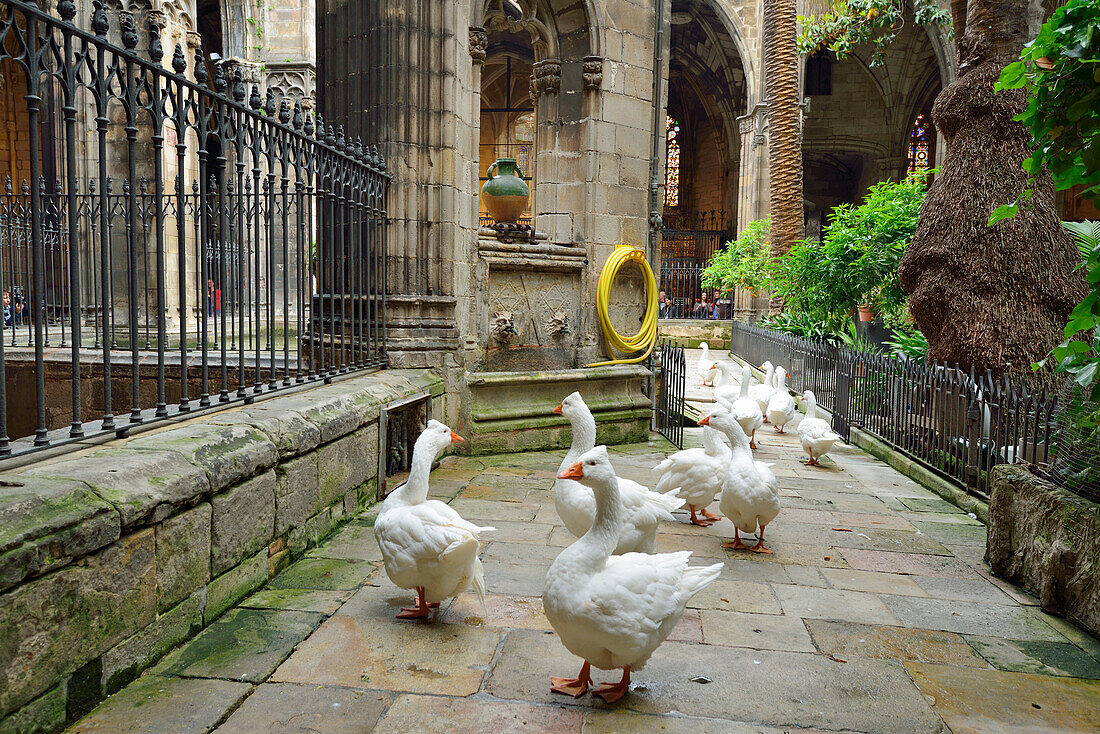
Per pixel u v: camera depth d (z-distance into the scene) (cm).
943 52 2498
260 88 1752
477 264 858
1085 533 423
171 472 348
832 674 356
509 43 3316
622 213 981
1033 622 429
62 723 281
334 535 537
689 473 582
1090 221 722
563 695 327
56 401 862
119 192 1305
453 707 313
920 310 872
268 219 540
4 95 2108
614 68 948
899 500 711
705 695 331
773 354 1628
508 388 860
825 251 1383
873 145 3562
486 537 548
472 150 859
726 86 3450
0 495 274
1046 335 781
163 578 342
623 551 438
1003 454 653
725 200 3659
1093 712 327
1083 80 392
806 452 898
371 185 711
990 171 819
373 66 764
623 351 990
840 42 1608
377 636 378
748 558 527
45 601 269
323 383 625
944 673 360
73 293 348
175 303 1391
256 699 314
